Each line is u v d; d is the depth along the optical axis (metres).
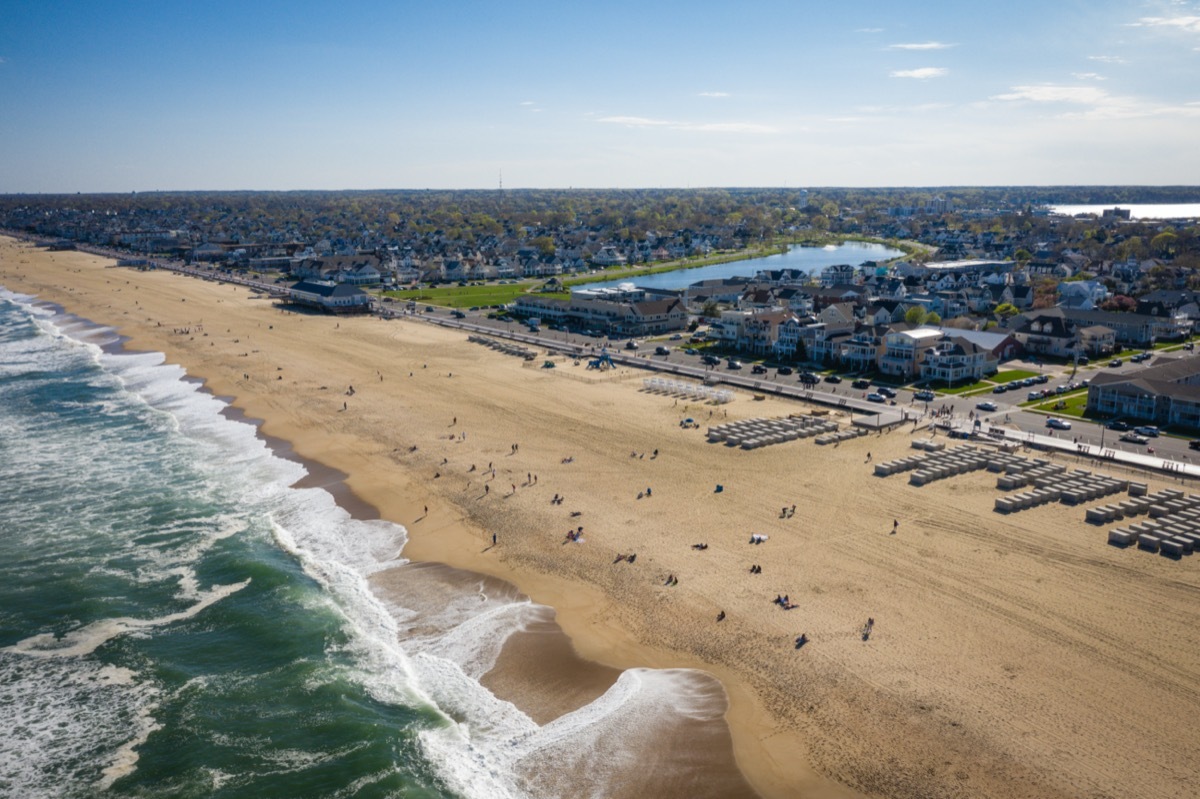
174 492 98.81
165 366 167.62
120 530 88.38
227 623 69.94
